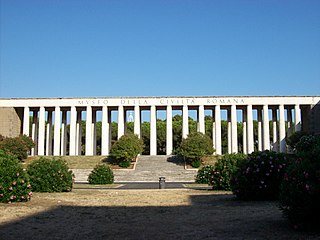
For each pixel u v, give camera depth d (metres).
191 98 76.06
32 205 16.38
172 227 11.17
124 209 15.42
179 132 97.75
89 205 16.80
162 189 28.62
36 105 76.94
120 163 60.84
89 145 75.69
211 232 10.30
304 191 9.99
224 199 19.03
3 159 17.50
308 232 9.96
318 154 10.37
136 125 75.69
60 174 24.20
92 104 76.50
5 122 76.44
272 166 17.91
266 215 13.02
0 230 10.72
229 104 75.81
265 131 74.88
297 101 75.38
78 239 9.63
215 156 66.50
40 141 76.12
